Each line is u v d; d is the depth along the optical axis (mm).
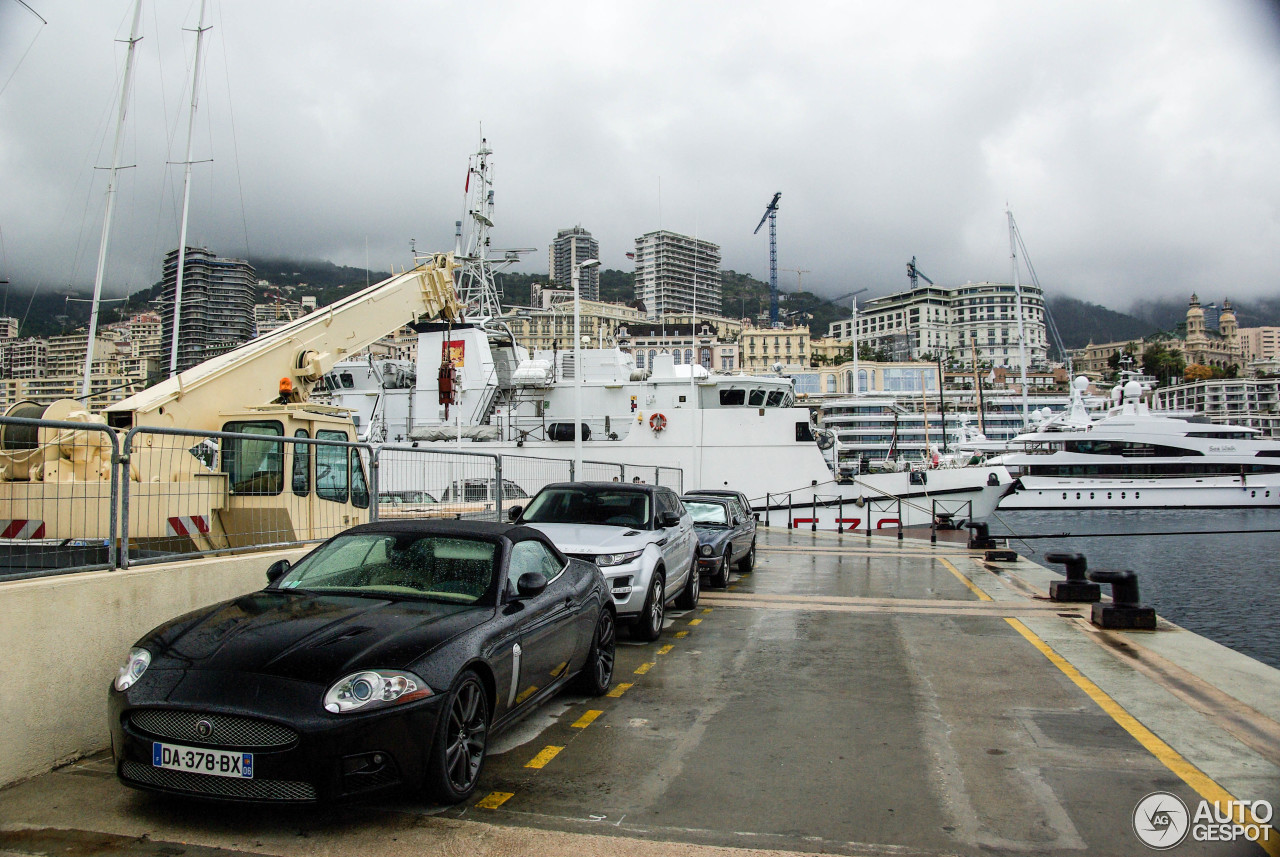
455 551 5742
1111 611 10062
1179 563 36031
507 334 30828
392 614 4891
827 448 32250
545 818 4340
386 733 4051
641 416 27844
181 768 3984
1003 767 5223
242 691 4035
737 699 6898
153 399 11148
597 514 10273
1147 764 5281
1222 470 62094
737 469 28250
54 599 5031
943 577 15523
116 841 3977
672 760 5324
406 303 16016
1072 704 6715
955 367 165500
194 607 6281
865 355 167500
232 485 9305
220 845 3953
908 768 5199
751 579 15266
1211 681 7473
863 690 7195
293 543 8102
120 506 5875
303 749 3887
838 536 26016
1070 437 61562
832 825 4293
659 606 9586
